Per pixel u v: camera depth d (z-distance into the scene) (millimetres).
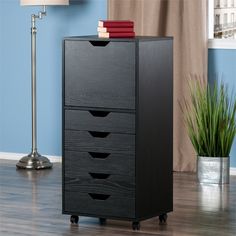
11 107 6852
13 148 6879
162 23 6199
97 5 6492
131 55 4352
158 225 4547
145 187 4465
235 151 6098
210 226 4516
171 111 4695
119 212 4453
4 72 6840
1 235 4305
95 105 4469
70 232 4391
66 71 4531
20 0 6305
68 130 4547
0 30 6812
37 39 6691
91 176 4508
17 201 5137
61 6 6602
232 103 6066
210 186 5676
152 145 4516
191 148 6168
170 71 4668
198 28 6023
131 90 4367
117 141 4426
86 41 4465
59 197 5266
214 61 6125
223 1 6336
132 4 6273
